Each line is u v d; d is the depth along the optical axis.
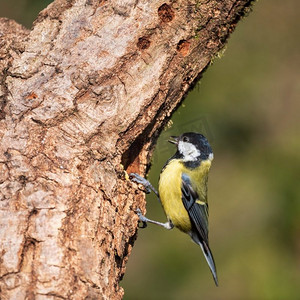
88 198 6.99
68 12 8.38
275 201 15.13
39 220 6.54
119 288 7.21
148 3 8.17
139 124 8.26
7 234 6.36
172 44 8.29
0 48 8.28
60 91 7.73
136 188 8.55
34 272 6.13
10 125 7.36
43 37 8.23
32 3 15.51
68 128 7.54
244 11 8.94
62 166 7.12
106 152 7.69
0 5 15.45
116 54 8.04
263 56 16.98
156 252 14.98
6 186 6.77
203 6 8.29
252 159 16.02
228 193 15.62
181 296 14.21
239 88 16.47
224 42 9.13
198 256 14.73
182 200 10.29
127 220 7.87
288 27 17.44
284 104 16.45
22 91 7.70
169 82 8.49
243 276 14.14
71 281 6.19
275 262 14.23
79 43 8.09
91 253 6.51
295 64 16.89
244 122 16.28
